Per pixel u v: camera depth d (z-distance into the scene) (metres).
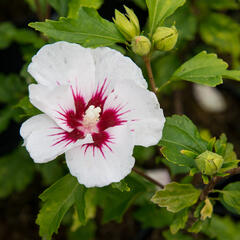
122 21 0.49
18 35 0.69
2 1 0.91
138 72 0.46
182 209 0.53
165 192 0.52
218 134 0.88
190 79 0.50
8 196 0.81
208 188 0.51
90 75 0.47
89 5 0.54
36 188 0.81
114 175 0.44
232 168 0.50
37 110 0.50
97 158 0.45
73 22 0.50
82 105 0.48
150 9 0.50
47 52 0.46
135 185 0.59
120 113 0.47
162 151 0.51
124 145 0.45
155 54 0.61
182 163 0.50
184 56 0.75
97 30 0.50
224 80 0.86
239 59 0.80
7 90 0.71
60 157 0.65
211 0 0.69
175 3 0.50
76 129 0.48
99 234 0.79
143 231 0.71
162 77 0.70
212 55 0.51
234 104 0.90
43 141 0.45
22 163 0.75
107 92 0.47
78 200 0.51
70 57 0.46
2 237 0.78
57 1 0.57
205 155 0.48
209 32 0.71
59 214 0.51
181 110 0.80
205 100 0.89
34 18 0.76
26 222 0.80
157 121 0.46
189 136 0.51
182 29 0.66
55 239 0.77
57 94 0.46
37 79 0.46
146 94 0.45
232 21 0.71
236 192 0.51
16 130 0.77
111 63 0.47
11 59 0.77
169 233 0.62
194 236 0.61
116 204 0.60
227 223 0.64
